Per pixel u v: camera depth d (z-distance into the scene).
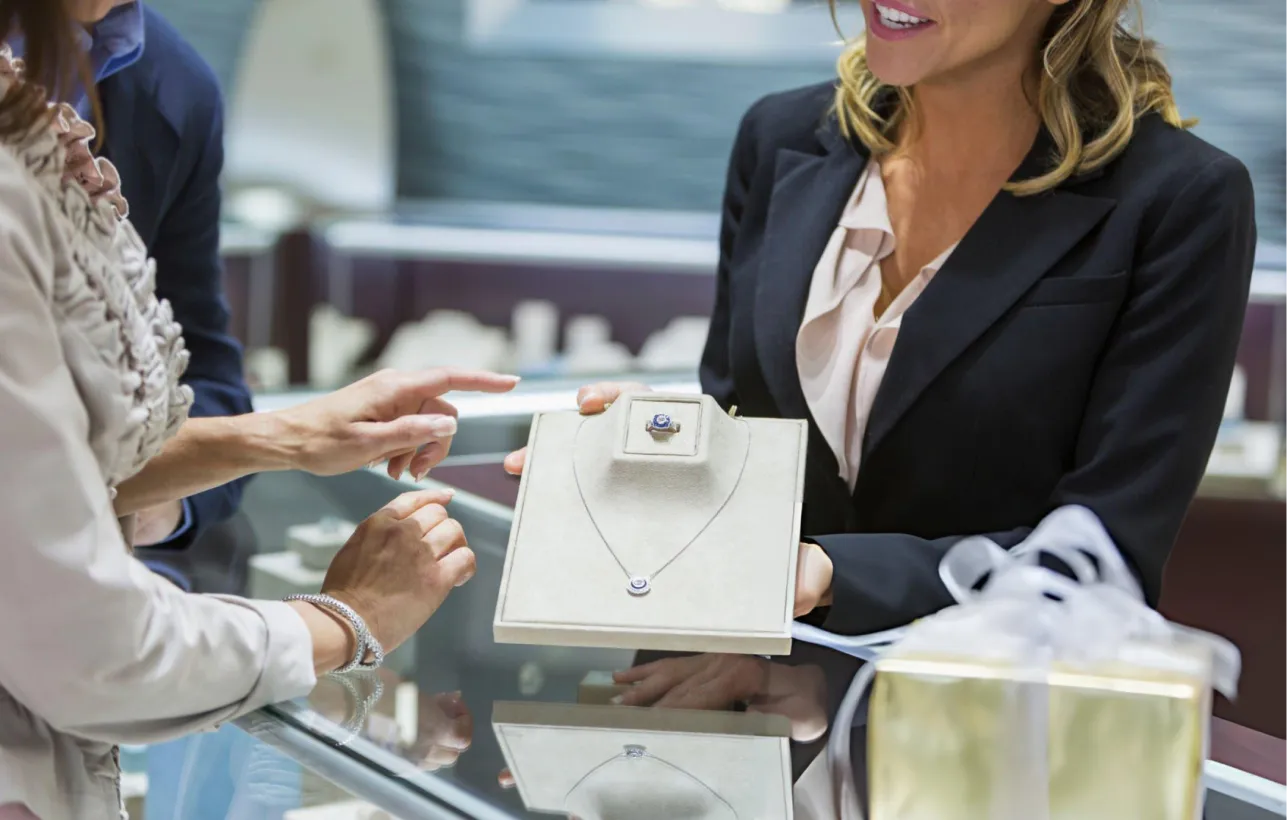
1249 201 1.26
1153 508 1.22
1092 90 1.32
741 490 1.10
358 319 4.37
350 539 1.15
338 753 0.91
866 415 1.35
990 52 1.29
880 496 1.35
